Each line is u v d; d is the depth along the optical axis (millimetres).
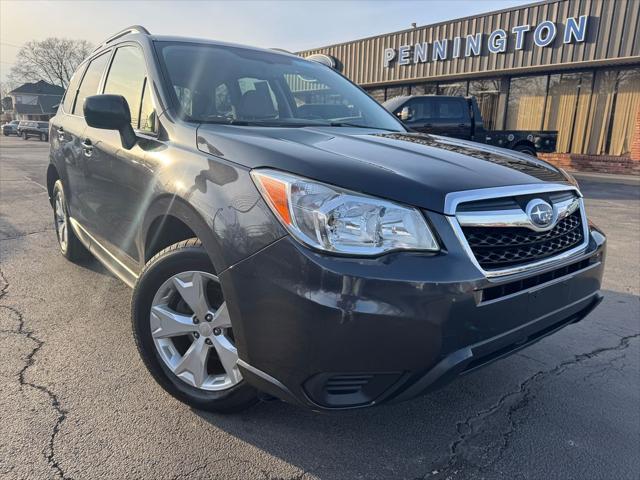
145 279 2289
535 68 15000
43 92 72438
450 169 1995
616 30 13133
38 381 2508
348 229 1689
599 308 3885
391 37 18422
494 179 1973
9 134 48406
